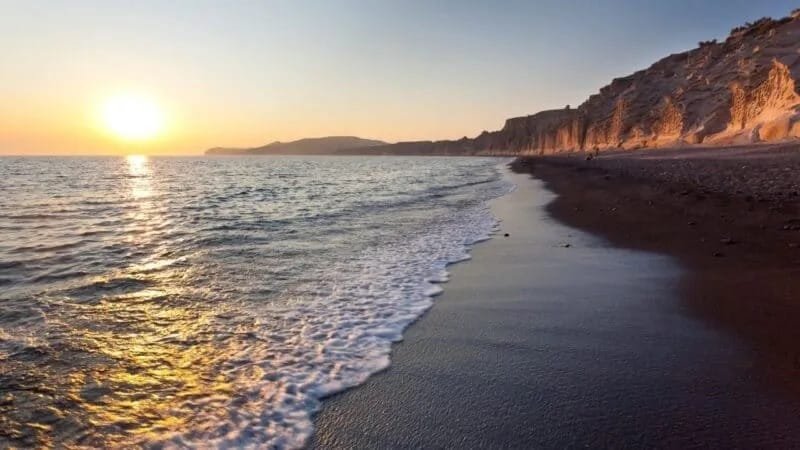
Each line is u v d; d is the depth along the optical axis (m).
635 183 23.72
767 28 68.06
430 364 5.04
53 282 8.28
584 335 5.70
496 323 6.21
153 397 4.36
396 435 3.77
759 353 4.97
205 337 5.80
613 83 117.50
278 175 55.34
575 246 11.13
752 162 28.59
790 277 7.37
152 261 9.98
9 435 3.74
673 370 4.69
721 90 62.94
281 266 9.55
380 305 7.05
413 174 56.84
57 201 23.44
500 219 16.17
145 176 52.34
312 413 4.10
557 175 39.66
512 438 3.67
